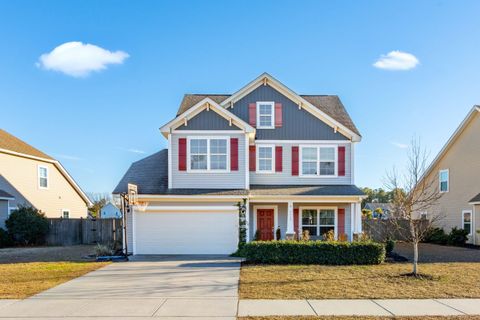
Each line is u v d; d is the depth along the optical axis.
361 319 6.73
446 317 6.85
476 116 21.34
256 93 19.88
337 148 19.56
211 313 7.13
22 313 7.25
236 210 16.52
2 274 11.36
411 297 8.24
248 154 17.58
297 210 19.34
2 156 22.70
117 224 23.09
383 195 63.00
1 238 20.64
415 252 10.79
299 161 19.45
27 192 24.55
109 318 6.90
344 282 9.76
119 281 10.19
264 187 18.59
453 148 23.61
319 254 13.05
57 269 12.27
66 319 6.86
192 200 16.47
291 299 8.10
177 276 10.83
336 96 23.44
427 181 26.36
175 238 16.41
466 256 15.40
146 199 16.33
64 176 28.83
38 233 21.88
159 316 6.98
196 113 17.47
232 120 17.38
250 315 6.99
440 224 24.66
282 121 19.70
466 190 22.20
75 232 22.94
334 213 19.36
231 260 14.17
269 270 11.66
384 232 23.20
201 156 17.38
